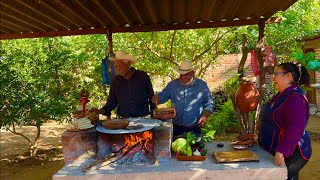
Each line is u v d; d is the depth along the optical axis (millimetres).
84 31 5648
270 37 8414
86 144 2996
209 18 5262
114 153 2910
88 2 3998
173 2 4172
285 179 2689
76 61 7590
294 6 8266
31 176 5758
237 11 4801
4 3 3824
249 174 2686
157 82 9672
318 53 10422
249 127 4410
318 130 8172
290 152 2701
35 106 6422
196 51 8141
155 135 3012
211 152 3217
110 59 5102
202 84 3881
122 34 8078
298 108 2717
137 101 4203
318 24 8797
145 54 8164
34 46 6996
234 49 11266
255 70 5160
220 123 8289
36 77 6699
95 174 2676
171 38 7957
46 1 3828
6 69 6289
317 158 5902
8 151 7586
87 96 3465
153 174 2676
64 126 10391
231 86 8898
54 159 6809
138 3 4168
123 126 2910
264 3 4328
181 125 3861
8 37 5699
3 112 6266
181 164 2859
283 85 2869
